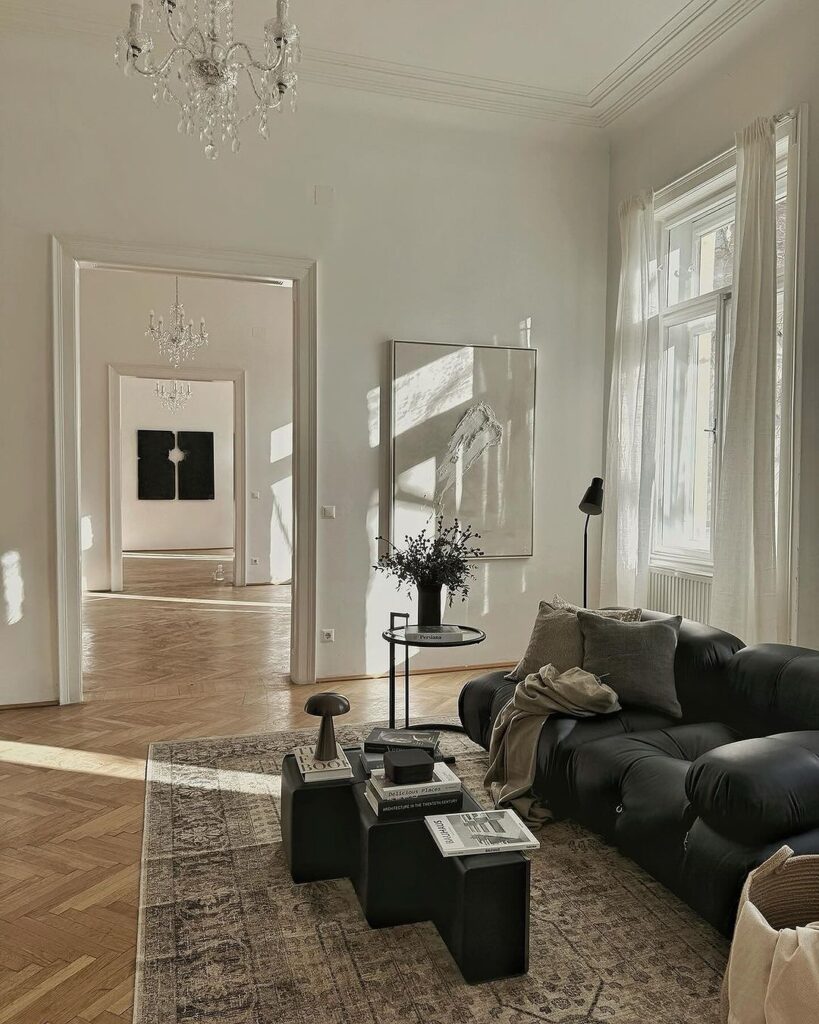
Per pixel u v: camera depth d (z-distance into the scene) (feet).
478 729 13.24
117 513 32.04
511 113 18.67
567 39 15.92
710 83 16.58
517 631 20.06
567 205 20.06
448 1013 7.00
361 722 15.30
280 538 34.55
